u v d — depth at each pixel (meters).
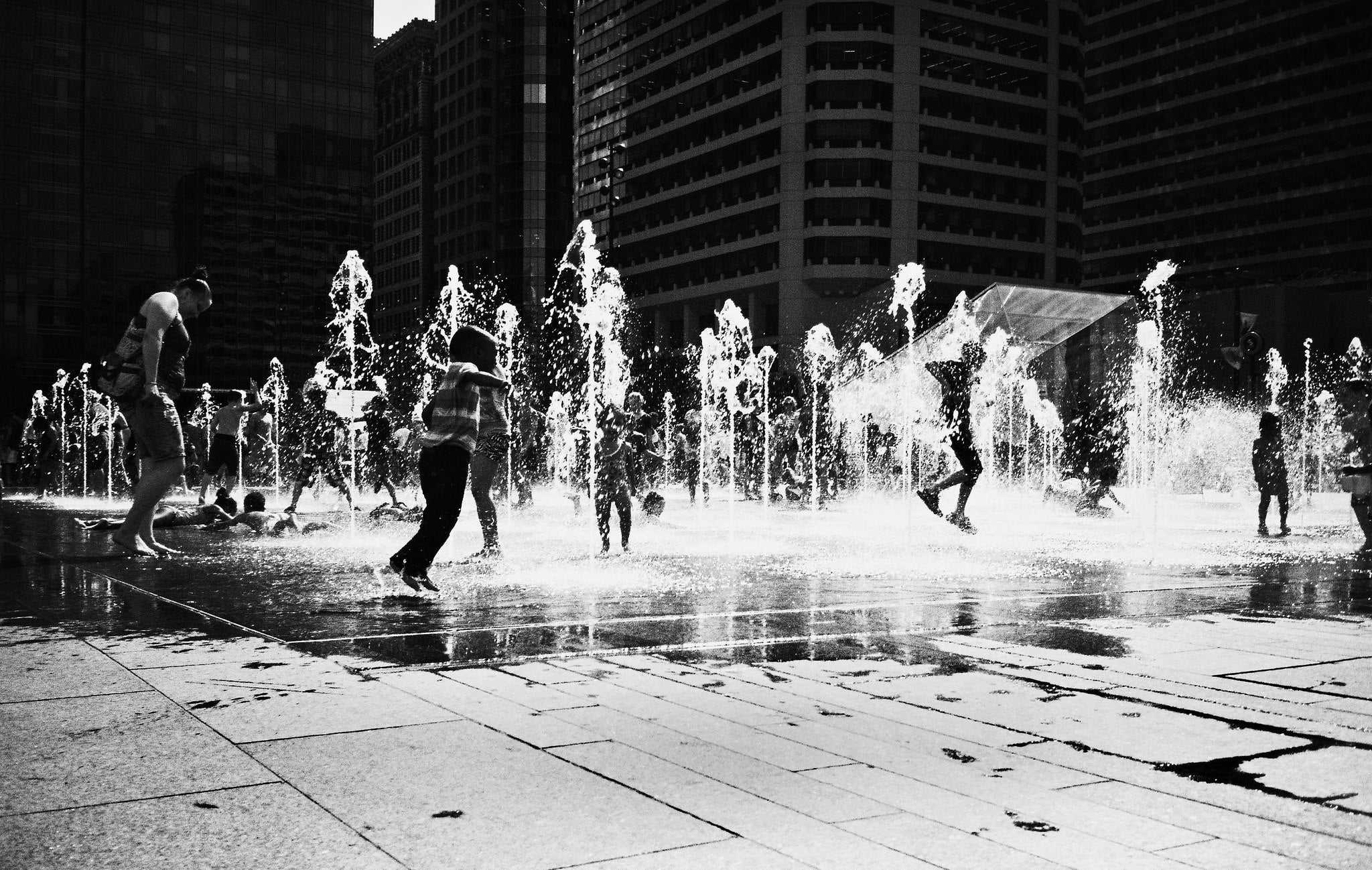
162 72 99.19
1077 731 3.97
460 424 7.57
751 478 30.44
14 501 23.17
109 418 28.98
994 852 2.76
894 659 5.33
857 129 79.75
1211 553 11.76
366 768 3.42
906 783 3.33
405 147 157.50
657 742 3.77
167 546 11.60
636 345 84.38
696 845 2.79
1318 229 89.44
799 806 3.10
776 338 82.12
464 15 139.50
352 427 21.12
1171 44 98.06
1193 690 4.65
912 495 27.94
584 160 105.56
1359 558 11.21
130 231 97.44
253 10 102.94
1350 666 5.21
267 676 4.78
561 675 4.89
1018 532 15.18
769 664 5.18
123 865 2.62
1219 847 2.81
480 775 3.37
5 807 3.03
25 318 93.75
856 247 79.56
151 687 4.55
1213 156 95.50
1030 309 38.78
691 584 8.43
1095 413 21.70
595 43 103.62
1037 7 84.94
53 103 95.12
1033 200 84.94
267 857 2.68
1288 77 91.19
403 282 158.12
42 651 5.34
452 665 5.07
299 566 9.43
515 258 131.62
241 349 100.69
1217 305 51.59
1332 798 3.21
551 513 19.00
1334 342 58.66
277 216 103.25
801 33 81.19
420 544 7.56
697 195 90.44
